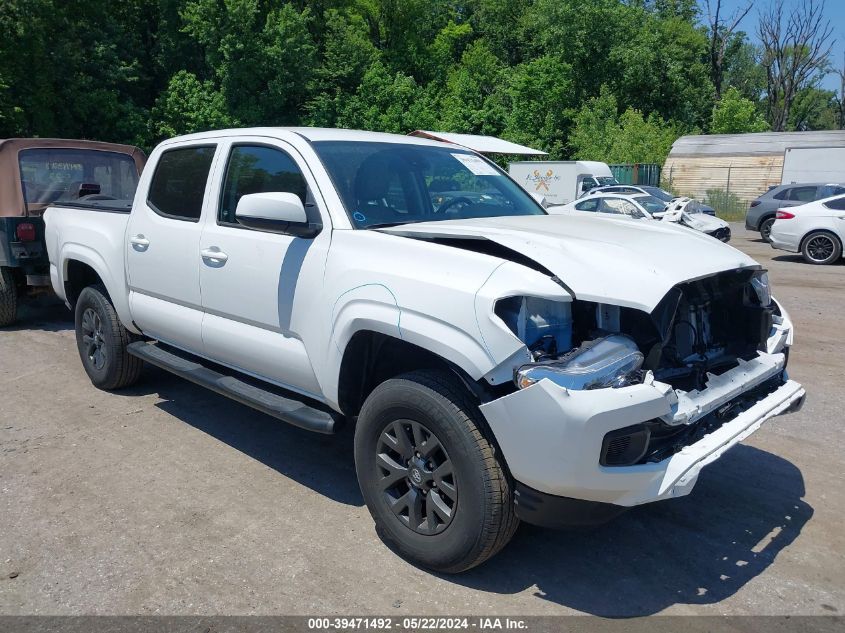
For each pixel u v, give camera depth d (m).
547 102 42.75
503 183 4.67
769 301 3.78
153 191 4.91
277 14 34.56
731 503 3.95
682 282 2.96
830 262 14.64
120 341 5.46
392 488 3.36
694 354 3.29
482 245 3.37
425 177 4.17
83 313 5.75
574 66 44.84
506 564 3.34
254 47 32.72
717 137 34.28
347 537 3.57
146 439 4.82
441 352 2.96
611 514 2.88
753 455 4.61
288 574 3.24
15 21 27.39
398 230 3.48
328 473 4.34
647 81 45.09
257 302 3.93
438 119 41.47
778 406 3.41
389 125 38.16
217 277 4.17
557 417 2.66
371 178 3.88
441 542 3.11
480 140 33.62
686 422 2.93
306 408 3.79
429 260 3.14
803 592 3.12
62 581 3.18
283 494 4.04
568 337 2.96
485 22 57.12
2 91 27.30
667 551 3.46
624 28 44.16
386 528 3.36
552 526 2.91
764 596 3.09
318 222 3.69
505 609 2.99
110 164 8.52
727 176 33.28
